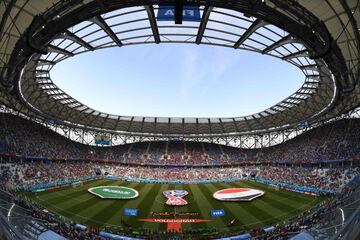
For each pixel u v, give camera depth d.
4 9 23.77
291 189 60.16
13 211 18.88
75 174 73.69
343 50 29.94
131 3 22.98
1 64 30.62
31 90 55.69
